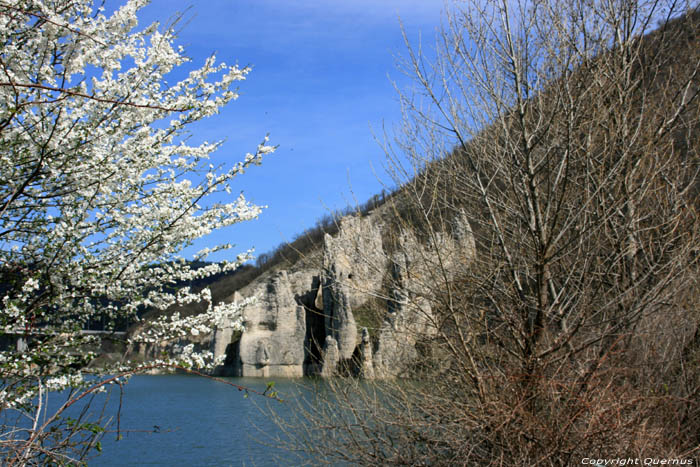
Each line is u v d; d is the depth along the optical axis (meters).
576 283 8.26
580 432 6.27
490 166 8.76
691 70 8.48
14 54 5.39
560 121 8.02
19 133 5.53
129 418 27.73
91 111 6.09
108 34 6.11
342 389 7.80
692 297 7.65
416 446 7.91
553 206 8.62
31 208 6.14
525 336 7.46
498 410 6.54
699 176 8.79
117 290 6.66
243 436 20.95
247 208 7.41
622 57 8.21
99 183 6.19
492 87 8.28
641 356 7.33
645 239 8.55
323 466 8.06
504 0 8.09
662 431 6.67
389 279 8.23
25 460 4.75
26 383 5.79
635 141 8.24
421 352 8.30
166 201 6.84
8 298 5.84
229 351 67.88
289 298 67.62
